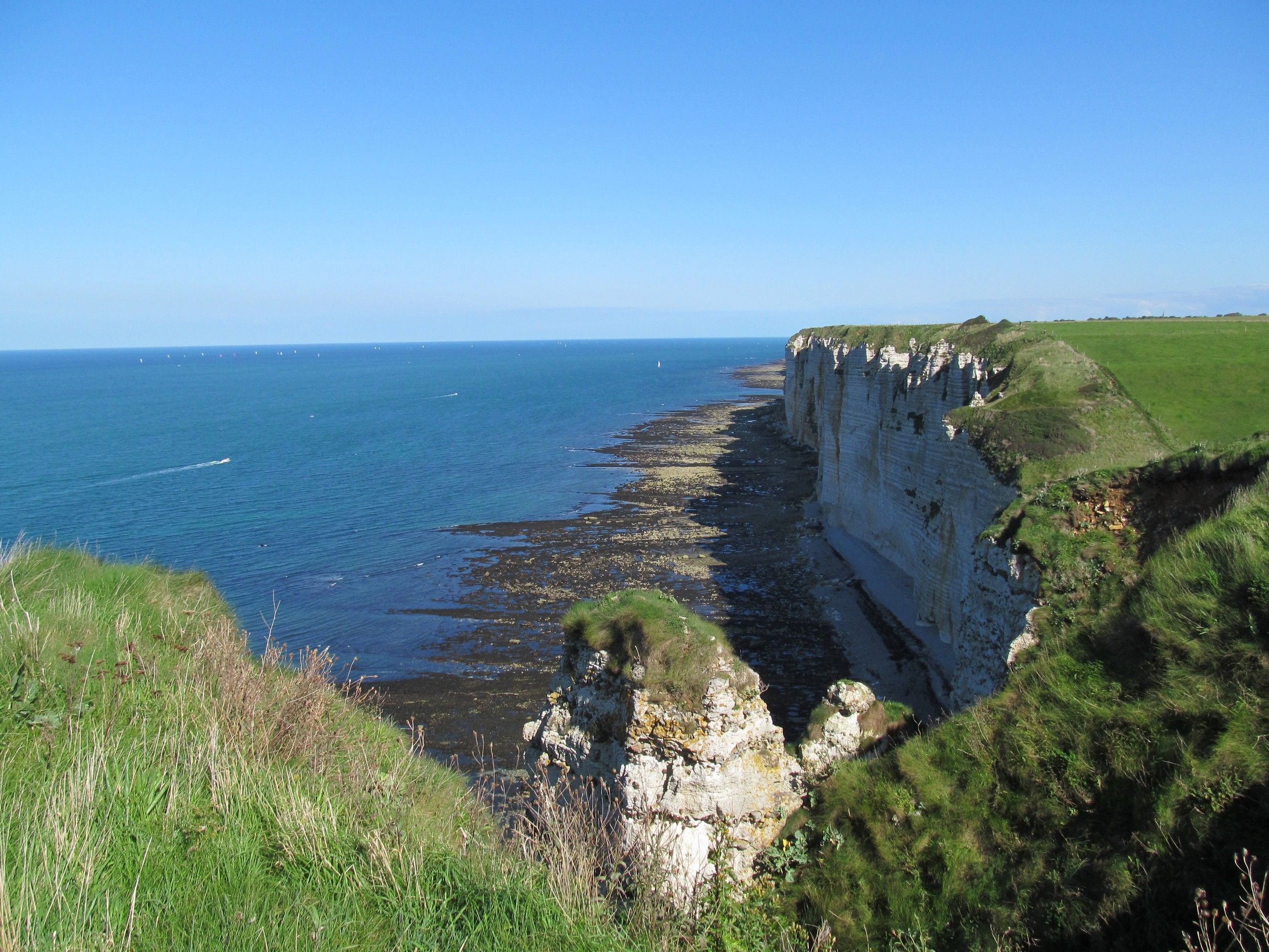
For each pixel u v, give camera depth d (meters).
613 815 11.90
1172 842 8.86
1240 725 9.52
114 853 7.00
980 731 11.91
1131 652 12.08
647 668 11.81
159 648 12.44
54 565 14.83
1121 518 17.34
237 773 8.64
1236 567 11.56
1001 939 9.23
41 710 9.30
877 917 10.31
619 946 7.33
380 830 8.26
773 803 11.85
